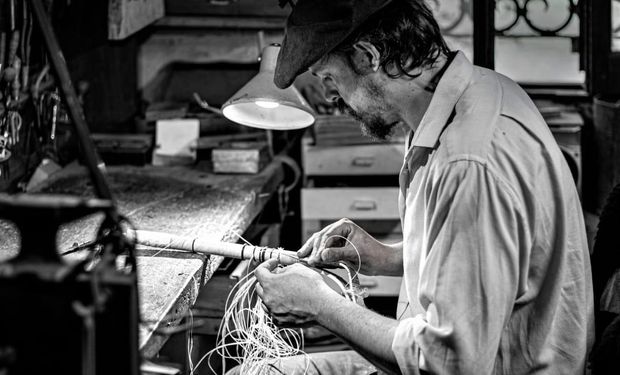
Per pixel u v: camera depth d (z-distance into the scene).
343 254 2.23
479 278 1.70
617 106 3.76
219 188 3.38
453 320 1.68
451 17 3.98
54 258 1.38
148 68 4.34
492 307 1.70
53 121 3.37
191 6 4.19
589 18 3.86
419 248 1.90
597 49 3.85
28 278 1.33
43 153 3.47
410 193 1.94
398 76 1.91
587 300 1.96
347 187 4.00
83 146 1.60
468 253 1.70
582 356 1.90
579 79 5.10
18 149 3.24
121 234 1.57
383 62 1.90
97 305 1.32
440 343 1.69
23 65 3.17
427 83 1.93
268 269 2.09
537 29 4.09
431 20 1.92
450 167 1.75
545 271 1.83
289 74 1.95
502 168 1.75
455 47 4.01
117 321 1.39
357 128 3.85
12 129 3.04
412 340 1.75
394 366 1.79
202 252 2.34
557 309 1.85
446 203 1.74
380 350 1.81
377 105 1.96
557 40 5.36
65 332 1.33
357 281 2.27
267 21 4.19
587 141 4.07
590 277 1.98
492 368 1.75
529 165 1.78
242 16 4.20
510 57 5.30
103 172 1.62
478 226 1.71
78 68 3.96
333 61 1.94
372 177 4.11
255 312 2.22
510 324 1.85
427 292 1.73
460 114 1.84
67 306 1.33
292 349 2.36
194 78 4.40
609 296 2.09
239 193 3.30
